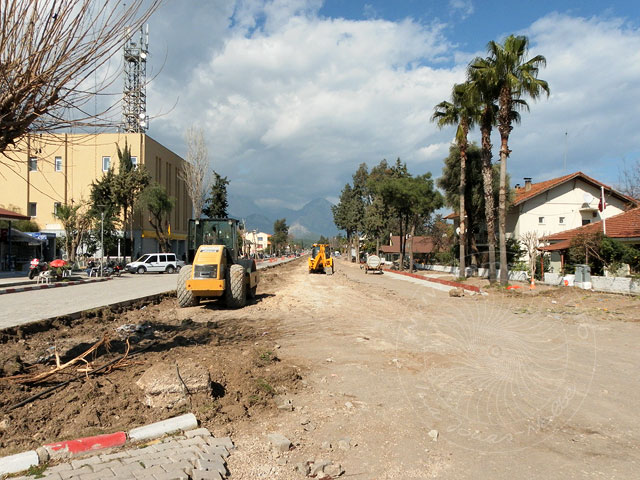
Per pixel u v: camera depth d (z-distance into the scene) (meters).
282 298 17.77
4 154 4.77
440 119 30.64
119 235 42.97
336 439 4.48
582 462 3.98
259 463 3.93
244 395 5.61
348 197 83.25
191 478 3.59
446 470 3.85
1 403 5.23
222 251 14.16
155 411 5.01
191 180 47.47
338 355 7.96
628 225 23.23
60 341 9.36
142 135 46.62
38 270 26.42
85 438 4.17
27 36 4.14
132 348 8.36
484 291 18.70
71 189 44.75
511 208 35.78
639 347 8.61
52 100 4.43
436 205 41.03
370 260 39.28
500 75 21.56
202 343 8.94
